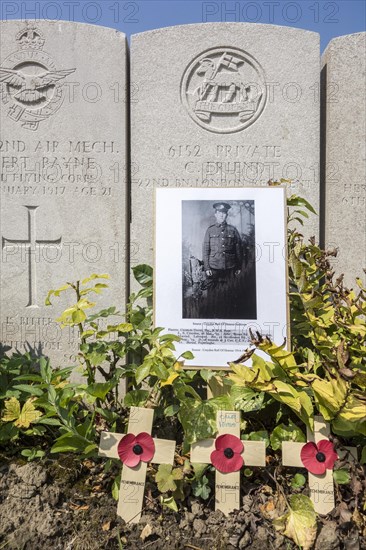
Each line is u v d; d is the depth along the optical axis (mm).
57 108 2971
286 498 2090
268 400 2354
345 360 2029
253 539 1966
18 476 2246
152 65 2969
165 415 2479
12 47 2957
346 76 2971
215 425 2193
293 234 2783
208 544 1944
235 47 2947
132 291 3055
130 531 2006
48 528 1979
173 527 2025
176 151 2992
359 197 2998
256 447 2143
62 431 2529
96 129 2969
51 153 2990
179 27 2955
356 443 2268
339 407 2078
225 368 2486
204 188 2559
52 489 2170
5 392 2580
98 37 2938
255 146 2979
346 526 1972
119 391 2947
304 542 1912
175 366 2262
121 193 2982
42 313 3053
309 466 2119
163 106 2979
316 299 2338
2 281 3059
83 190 2994
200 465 2154
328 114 2992
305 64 2945
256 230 2533
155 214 2570
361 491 2084
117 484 2164
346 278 3021
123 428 2529
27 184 3008
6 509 2068
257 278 2516
